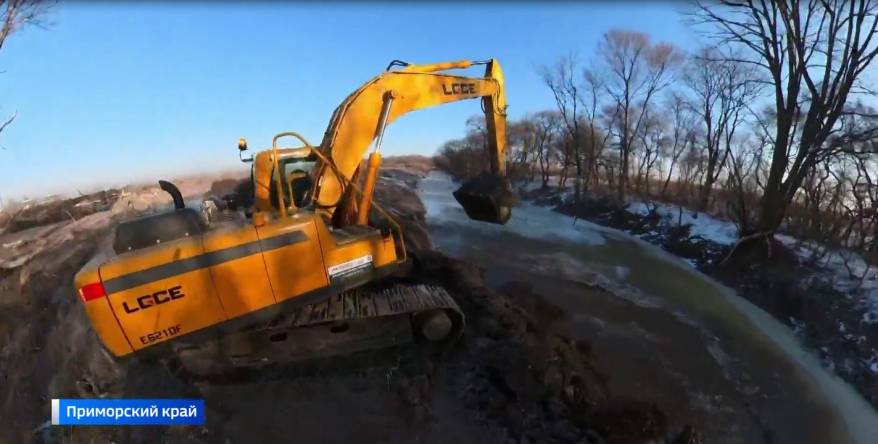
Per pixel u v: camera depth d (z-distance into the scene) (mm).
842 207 16484
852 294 12352
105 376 6977
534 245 19969
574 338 10289
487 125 10453
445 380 7277
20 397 6797
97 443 5832
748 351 10711
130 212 15391
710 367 9812
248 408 6484
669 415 7781
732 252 16703
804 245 16391
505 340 8406
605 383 8586
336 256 6645
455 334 7562
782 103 16422
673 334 11320
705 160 33906
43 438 6031
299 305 6426
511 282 14234
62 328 8562
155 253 5629
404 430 6266
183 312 5785
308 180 8219
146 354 5797
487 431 6441
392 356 7316
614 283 15117
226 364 6695
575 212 29656
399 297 7258
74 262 11633
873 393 9039
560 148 43250
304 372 6969
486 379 7391
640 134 36969
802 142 15727
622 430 6898
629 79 34094
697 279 16047
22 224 17609
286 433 6117
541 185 42125
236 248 5941
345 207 8312
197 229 6125
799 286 13367
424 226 21422
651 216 24359
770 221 16250
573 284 14719
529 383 7391
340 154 8148
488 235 21328
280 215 6688
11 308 9484
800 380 9523
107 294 5445
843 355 10352
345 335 6949
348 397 6754
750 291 14484
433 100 9391
